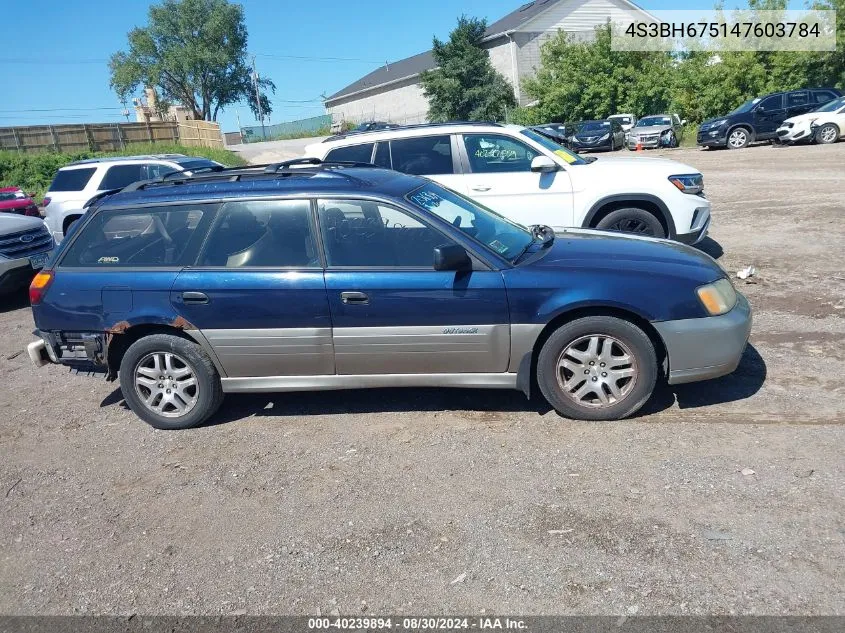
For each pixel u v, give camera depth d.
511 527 3.41
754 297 6.70
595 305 4.21
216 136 47.62
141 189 5.05
